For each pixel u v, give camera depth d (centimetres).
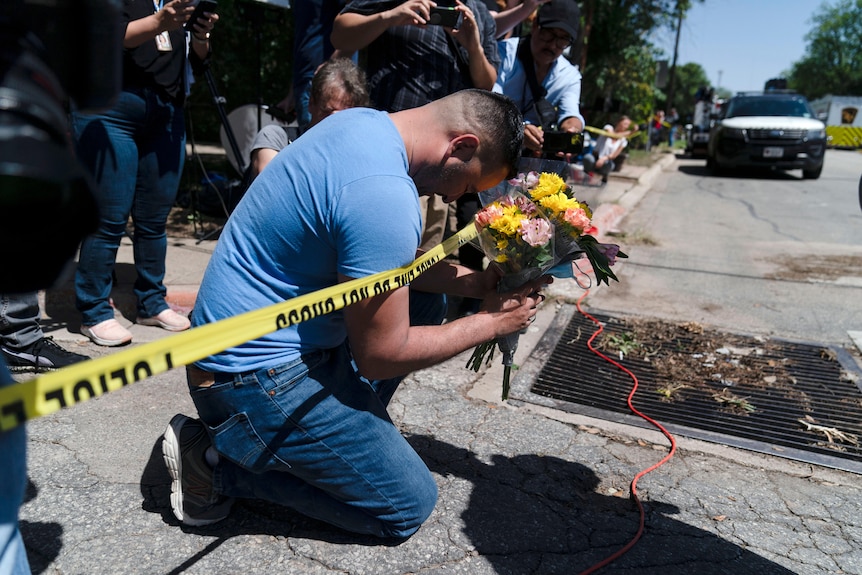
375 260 165
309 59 353
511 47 392
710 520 228
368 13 313
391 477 193
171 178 337
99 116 301
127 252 482
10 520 102
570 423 290
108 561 188
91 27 84
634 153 1695
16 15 83
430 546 204
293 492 198
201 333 123
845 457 273
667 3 1190
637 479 249
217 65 819
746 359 366
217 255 185
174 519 208
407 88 323
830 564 209
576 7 374
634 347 376
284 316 138
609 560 203
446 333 190
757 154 1309
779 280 529
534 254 202
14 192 74
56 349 297
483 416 289
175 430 193
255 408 180
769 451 275
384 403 246
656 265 566
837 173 1489
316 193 169
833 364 363
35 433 248
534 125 387
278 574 188
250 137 550
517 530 215
